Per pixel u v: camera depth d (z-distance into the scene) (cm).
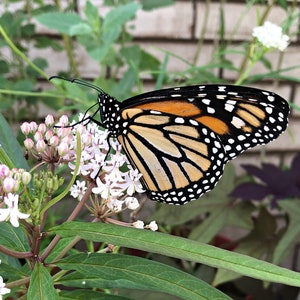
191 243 8
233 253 7
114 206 9
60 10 20
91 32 16
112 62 20
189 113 11
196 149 11
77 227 8
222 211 18
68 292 9
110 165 9
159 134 11
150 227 10
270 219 18
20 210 8
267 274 7
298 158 18
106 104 11
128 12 16
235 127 11
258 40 16
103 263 8
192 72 19
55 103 20
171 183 11
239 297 20
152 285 9
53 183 9
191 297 8
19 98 20
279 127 10
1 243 10
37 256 9
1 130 11
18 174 8
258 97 10
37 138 9
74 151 9
